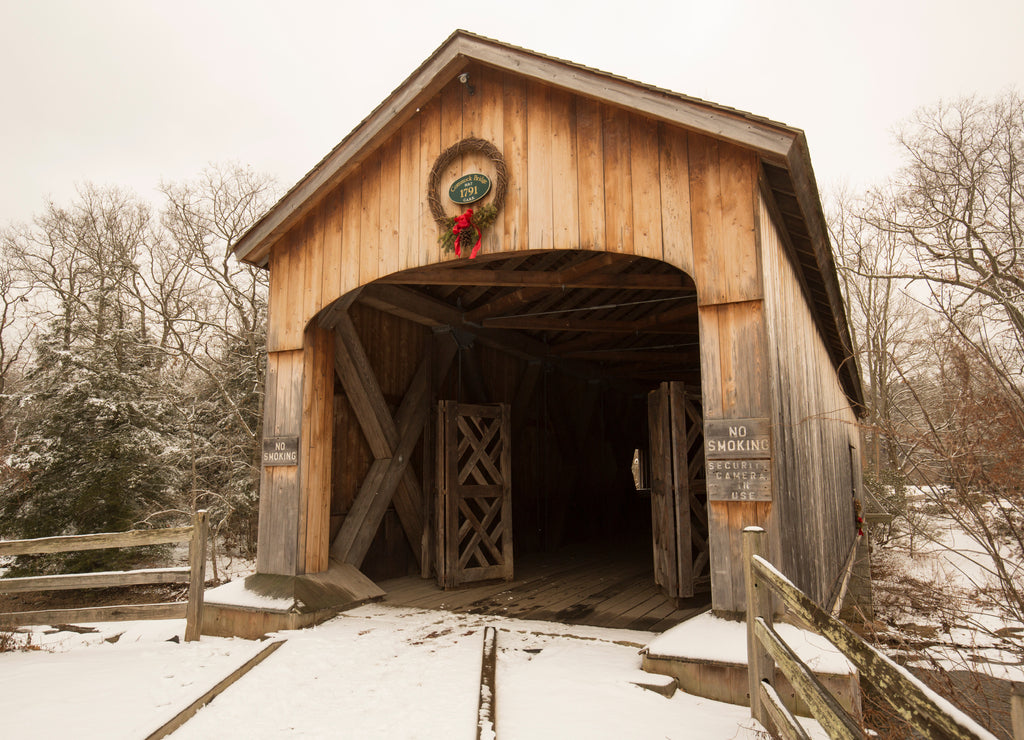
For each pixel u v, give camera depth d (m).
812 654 3.53
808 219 4.99
